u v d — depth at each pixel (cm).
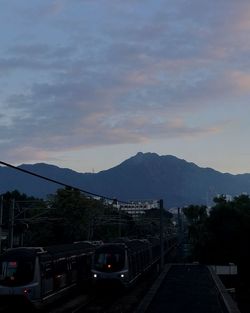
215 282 3816
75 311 3095
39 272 3048
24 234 7575
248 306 4909
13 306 2956
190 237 8481
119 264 3991
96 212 7850
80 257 4306
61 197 7781
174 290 3344
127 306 3334
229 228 7319
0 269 3000
